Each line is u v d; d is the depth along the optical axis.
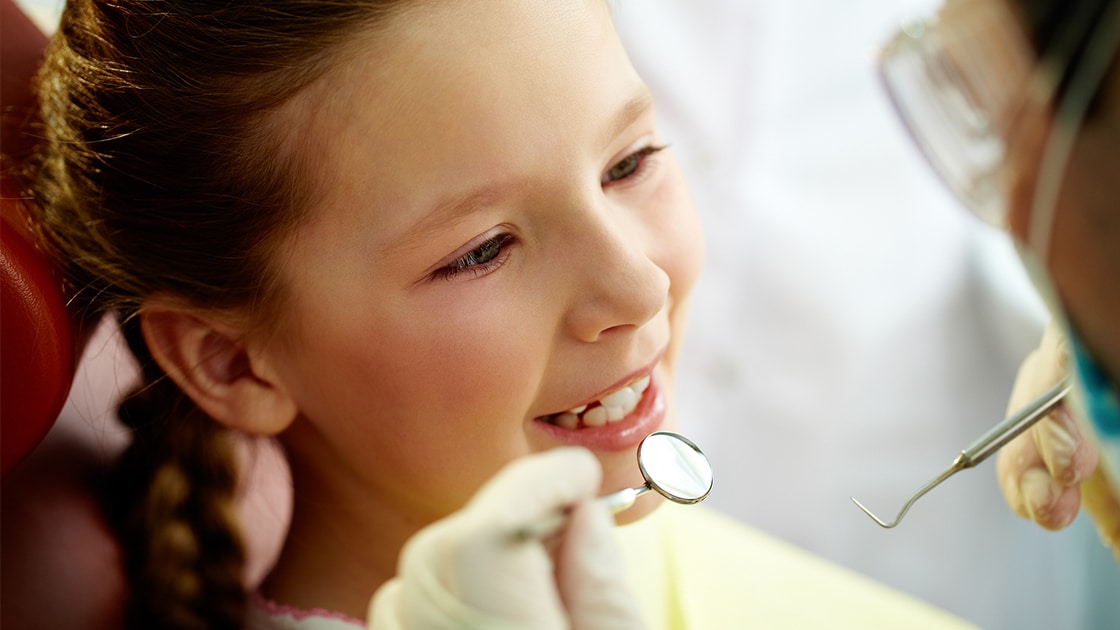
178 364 0.92
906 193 1.96
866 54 1.90
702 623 1.17
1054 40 0.47
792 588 1.22
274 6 0.78
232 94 0.81
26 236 0.85
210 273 0.87
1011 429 0.69
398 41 0.76
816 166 1.99
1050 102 0.48
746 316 1.95
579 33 0.78
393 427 0.86
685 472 0.67
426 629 0.59
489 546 0.58
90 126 0.87
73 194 0.90
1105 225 0.48
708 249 1.93
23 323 0.79
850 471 1.93
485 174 0.76
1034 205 0.50
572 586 0.60
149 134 0.84
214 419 0.96
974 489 1.88
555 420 0.89
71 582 0.97
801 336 1.93
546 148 0.76
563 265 0.80
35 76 0.99
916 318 1.96
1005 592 1.83
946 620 1.20
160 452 1.03
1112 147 0.47
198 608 1.02
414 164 0.77
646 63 1.86
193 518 1.04
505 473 0.61
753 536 1.31
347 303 0.83
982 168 0.57
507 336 0.81
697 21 1.86
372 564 0.98
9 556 0.94
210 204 0.84
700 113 1.88
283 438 0.99
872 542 1.92
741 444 1.96
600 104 0.79
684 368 1.96
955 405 1.96
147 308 0.90
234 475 1.06
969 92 0.56
